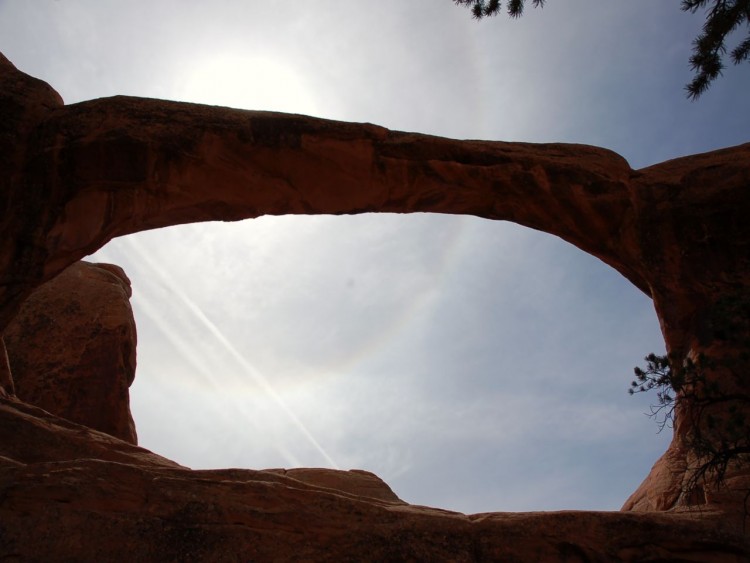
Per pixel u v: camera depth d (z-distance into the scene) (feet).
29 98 38.70
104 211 38.17
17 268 36.22
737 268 39.70
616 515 27.86
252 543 25.30
